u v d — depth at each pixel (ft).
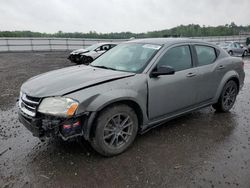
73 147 12.00
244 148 12.05
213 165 10.52
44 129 10.01
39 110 10.02
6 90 24.30
